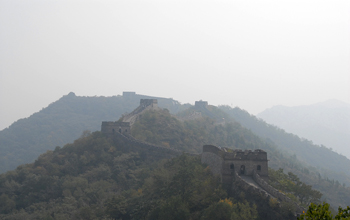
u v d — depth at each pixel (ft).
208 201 291.99
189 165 382.42
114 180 489.67
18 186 499.10
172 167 416.67
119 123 615.98
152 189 385.91
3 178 522.47
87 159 546.67
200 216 279.90
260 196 257.14
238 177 295.28
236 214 250.78
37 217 404.16
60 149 611.88
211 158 355.56
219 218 258.78
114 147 571.69
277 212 236.43
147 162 521.24
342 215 127.65
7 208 452.35
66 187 472.85
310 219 127.34
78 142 604.49
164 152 516.32
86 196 445.37
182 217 286.46
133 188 442.50
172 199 305.32
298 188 316.19
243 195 273.75
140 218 331.57
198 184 321.11
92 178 498.28
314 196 315.58
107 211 366.02
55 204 438.40
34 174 520.01
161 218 295.28
